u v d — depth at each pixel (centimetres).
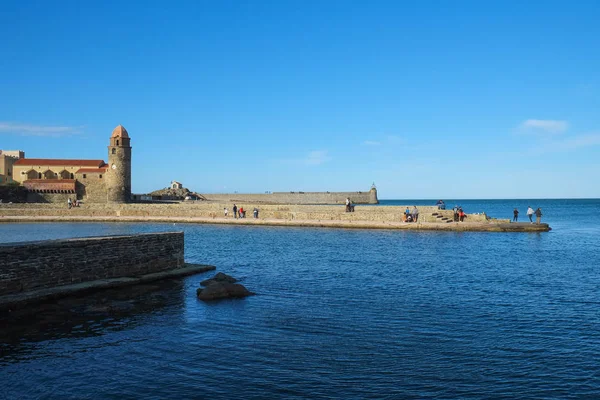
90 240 1878
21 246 1631
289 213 6188
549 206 18500
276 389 969
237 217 6656
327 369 1071
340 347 1217
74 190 10331
